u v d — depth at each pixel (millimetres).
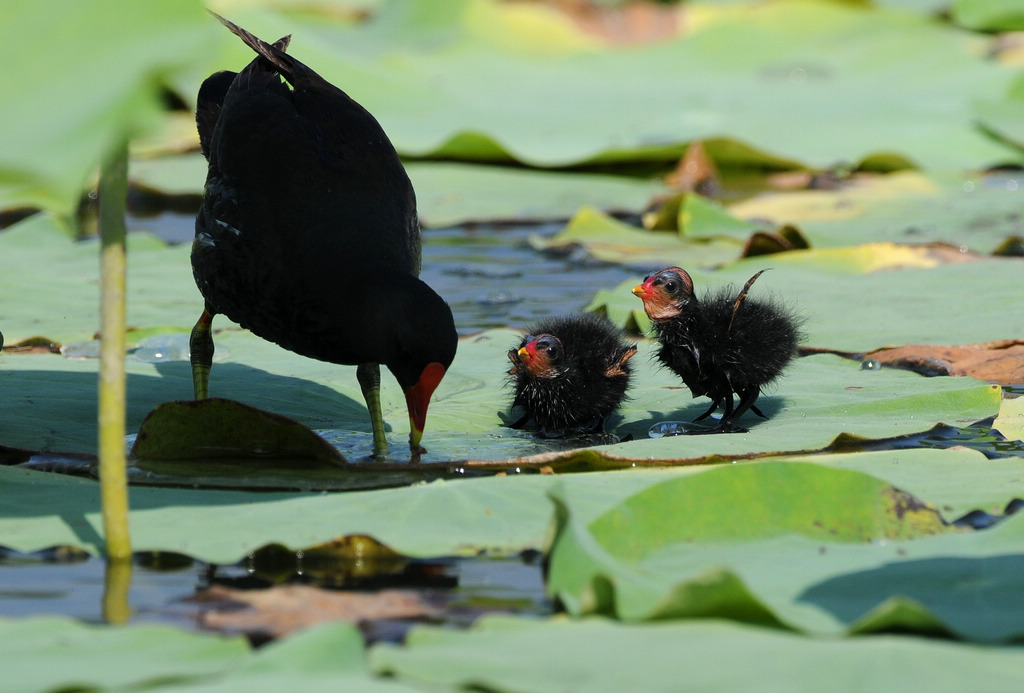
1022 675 4016
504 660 4219
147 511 6207
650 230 16453
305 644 4254
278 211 8070
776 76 29797
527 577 5516
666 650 4277
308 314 8078
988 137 22016
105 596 5223
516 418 8828
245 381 9344
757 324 8297
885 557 5383
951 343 10133
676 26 32469
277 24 24109
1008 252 13883
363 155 8414
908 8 31578
